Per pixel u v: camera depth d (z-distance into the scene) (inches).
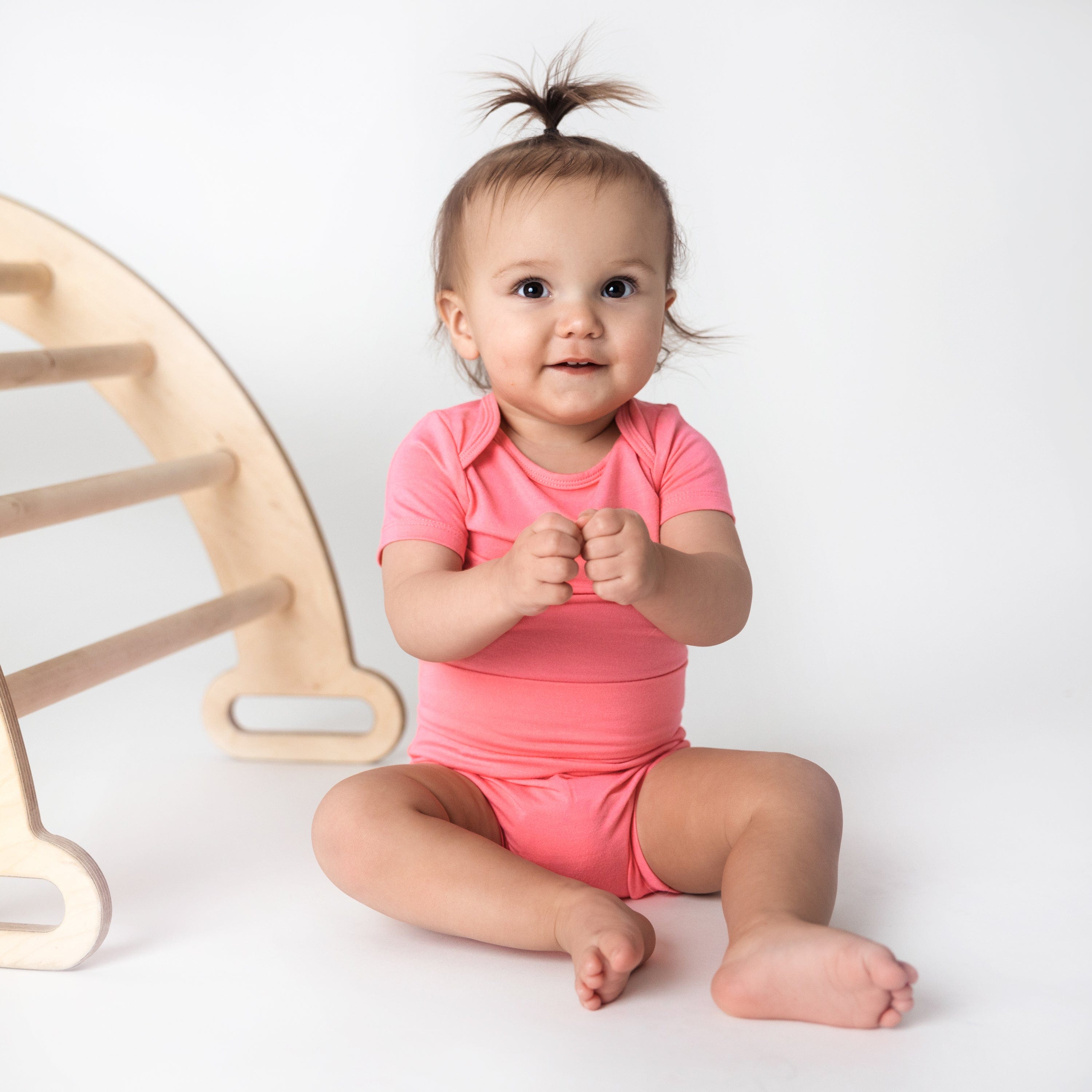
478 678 39.1
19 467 77.0
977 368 75.4
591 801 38.0
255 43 75.1
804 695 58.8
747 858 33.4
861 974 28.8
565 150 39.5
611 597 32.9
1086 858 40.9
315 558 55.6
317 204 75.3
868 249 75.4
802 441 75.6
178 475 52.1
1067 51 74.5
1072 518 72.5
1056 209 75.0
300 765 53.9
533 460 40.6
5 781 35.2
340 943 36.1
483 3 73.5
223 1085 28.5
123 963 35.1
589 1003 31.3
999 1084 27.7
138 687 64.3
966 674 60.3
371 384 75.0
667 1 74.2
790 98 75.0
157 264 77.5
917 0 74.6
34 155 78.2
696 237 75.9
